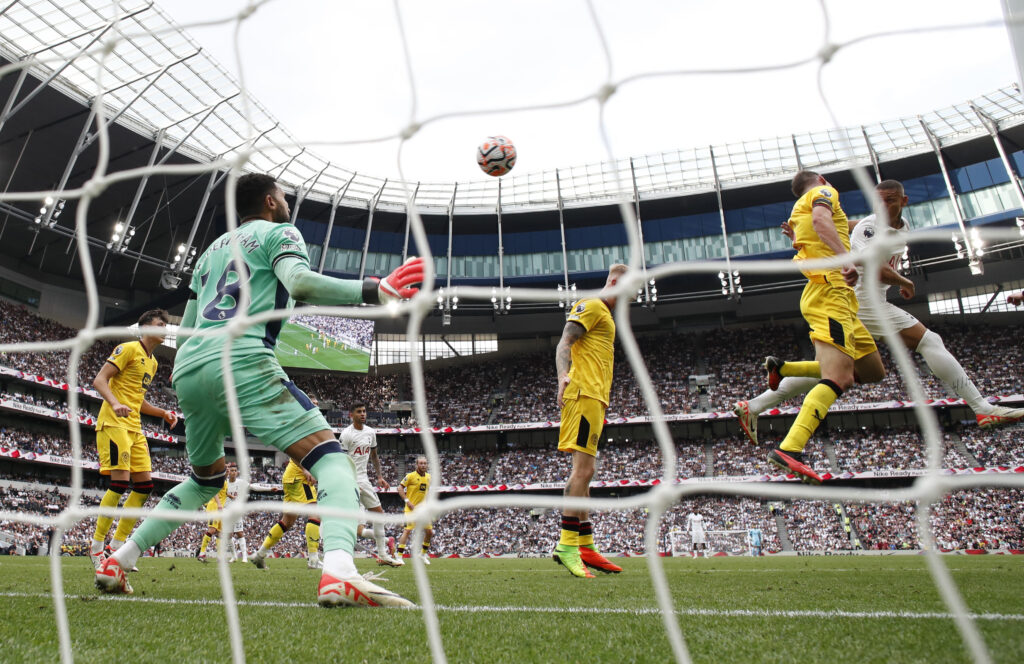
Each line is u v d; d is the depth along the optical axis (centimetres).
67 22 2480
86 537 2747
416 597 377
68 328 3647
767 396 537
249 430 337
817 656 194
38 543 2469
